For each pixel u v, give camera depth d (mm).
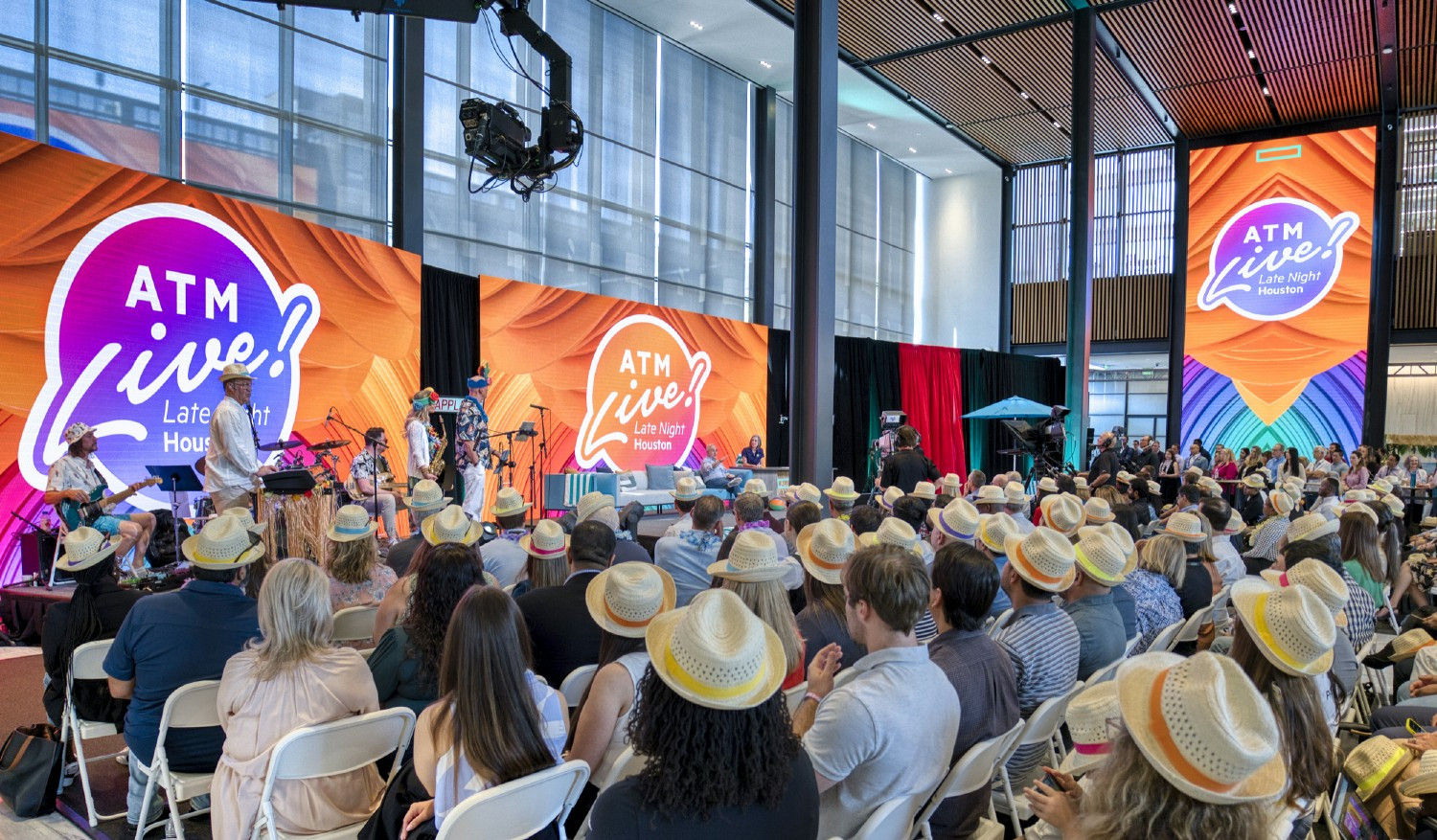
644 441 12195
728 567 2396
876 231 19312
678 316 12812
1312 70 14500
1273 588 1885
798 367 8539
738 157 15430
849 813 1833
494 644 1777
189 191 6969
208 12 8422
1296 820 1811
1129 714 1179
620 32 13055
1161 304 18734
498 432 10078
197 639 2566
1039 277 20266
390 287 8773
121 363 6492
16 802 2963
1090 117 13070
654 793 1294
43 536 5516
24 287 5902
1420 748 2006
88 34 7551
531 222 11781
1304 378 16641
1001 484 7117
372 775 2357
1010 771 2553
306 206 9234
